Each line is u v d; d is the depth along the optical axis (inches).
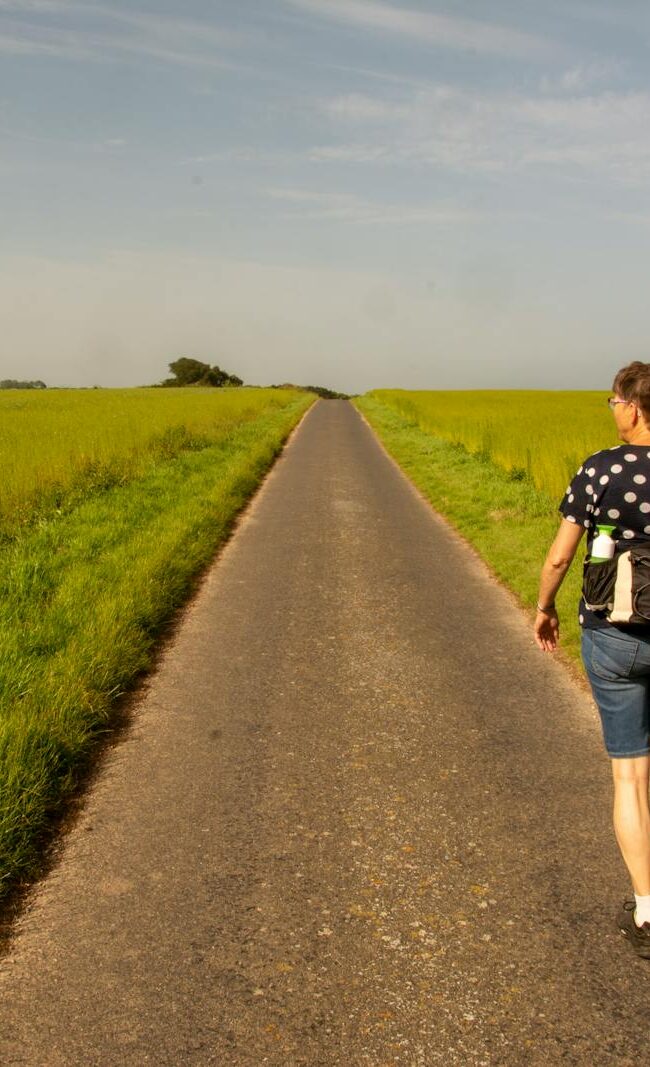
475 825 151.7
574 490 124.5
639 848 116.8
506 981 111.0
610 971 113.0
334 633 274.5
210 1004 107.1
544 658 248.4
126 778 172.4
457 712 206.2
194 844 146.3
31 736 171.3
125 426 952.9
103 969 114.1
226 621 289.9
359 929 122.3
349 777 171.3
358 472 771.4
